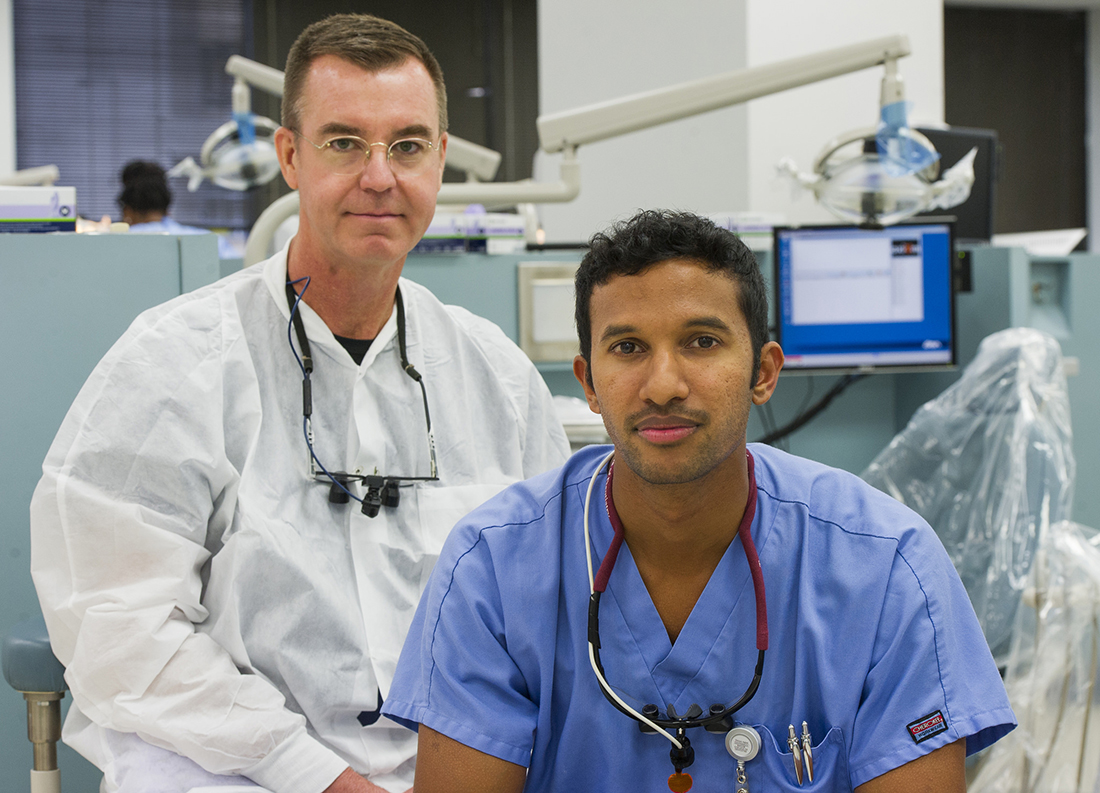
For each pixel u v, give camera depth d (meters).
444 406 1.36
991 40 5.93
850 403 2.42
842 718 0.77
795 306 2.18
